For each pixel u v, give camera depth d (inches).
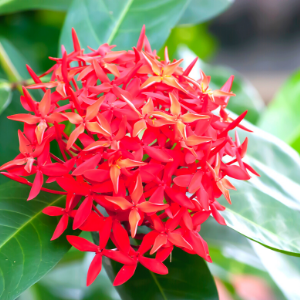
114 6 15.7
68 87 12.0
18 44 19.9
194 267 13.9
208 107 12.6
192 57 21.2
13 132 16.2
